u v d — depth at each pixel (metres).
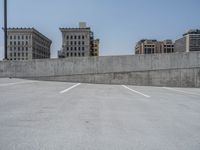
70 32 149.00
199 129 5.89
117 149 4.27
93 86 21.12
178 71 26.14
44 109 8.11
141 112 8.13
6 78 26.56
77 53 149.25
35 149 4.16
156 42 117.88
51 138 4.80
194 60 26.11
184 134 5.38
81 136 5.01
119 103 10.25
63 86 19.56
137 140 4.83
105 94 14.11
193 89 22.25
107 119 6.79
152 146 4.48
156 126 6.10
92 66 26.69
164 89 20.98
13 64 27.30
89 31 148.88
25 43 143.12
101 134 5.21
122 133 5.34
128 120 6.74
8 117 6.68
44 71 27.03
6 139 4.68
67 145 4.41
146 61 26.28
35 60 27.09
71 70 26.86
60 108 8.41
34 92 13.85
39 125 5.83
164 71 26.14
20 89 15.41
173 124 6.39
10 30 142.75
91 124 6.10
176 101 11.77
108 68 26.55
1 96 11.50
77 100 10.81
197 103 11.16
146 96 13.74
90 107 8.86
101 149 4.25
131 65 26.36
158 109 8.92
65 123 6.12
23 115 7.00
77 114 7.38
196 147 4.48
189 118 7.30
